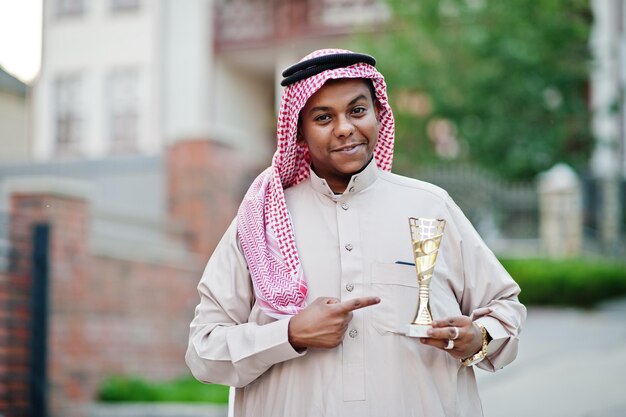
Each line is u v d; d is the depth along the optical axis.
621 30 21.19
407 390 2.63
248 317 2.83
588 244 19.00
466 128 18.38
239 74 23.52
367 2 22.22
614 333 12.86
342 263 2.70
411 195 2.85
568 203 18.30
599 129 21.16
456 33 18.17
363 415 2.59
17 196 8.59
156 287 10.53
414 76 18.06
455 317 2.53
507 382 9.77
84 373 8.95
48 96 22.83
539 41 18.23
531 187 19.02
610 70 20.95
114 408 8.59
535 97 18.27
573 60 19.03
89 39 22.73
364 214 2.77
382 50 18.52
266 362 2.61
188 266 11.37
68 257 8.81
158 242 11.08
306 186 2.89
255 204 2.83
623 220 20.17
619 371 9.94
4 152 17.70
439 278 2.75
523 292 15.70
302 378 2.65
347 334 2.63
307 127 2.75
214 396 9.07
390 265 2.71
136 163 20.30
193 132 12.14
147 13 22.39
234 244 2.84
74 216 8.95
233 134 12.60
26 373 7.90
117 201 18.59
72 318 8.84
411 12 18.27
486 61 18.09
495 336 2.67
